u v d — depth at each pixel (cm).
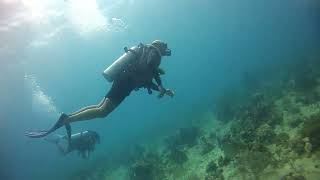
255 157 957
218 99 2780
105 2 3153
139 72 448
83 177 2081
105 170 2095
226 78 5434
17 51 3166
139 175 1377
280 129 1180
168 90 489
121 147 2948
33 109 6366
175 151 1498
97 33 4156
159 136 2552
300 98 1474
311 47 3494
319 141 877
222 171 1056
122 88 445
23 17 2447
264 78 2714
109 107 439
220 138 1471
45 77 5594
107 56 7019
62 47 4119
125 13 4222
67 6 2706
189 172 1247
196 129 1867
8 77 4000
